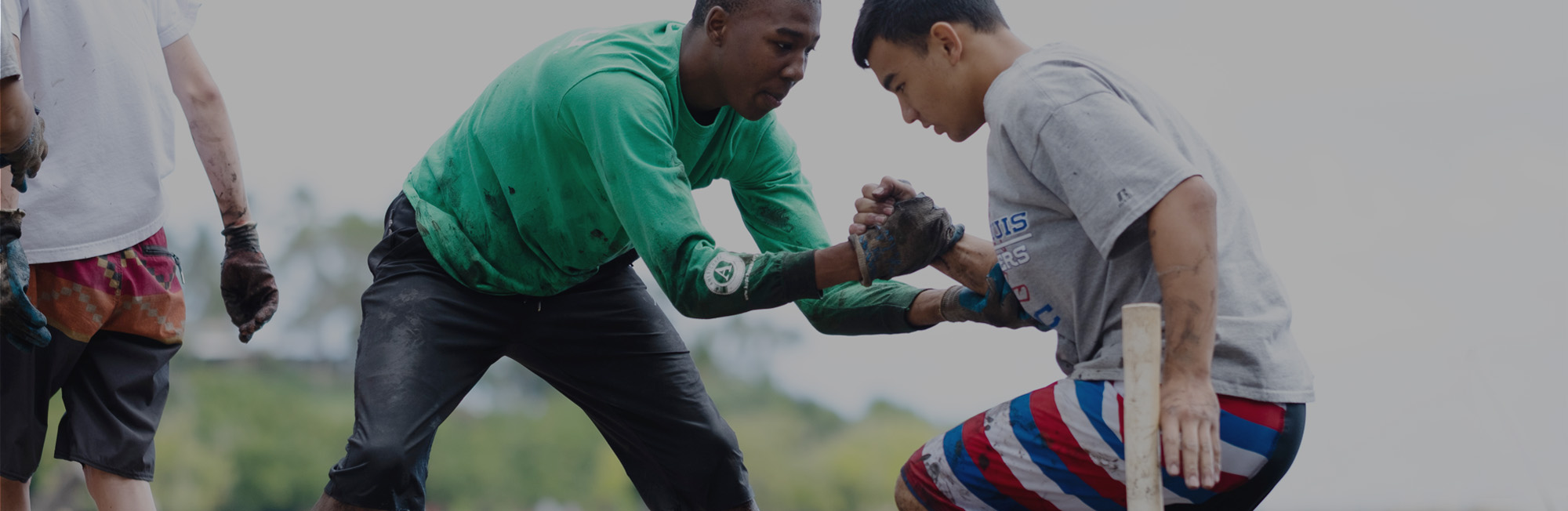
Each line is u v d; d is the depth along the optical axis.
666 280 2.86
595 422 3.66
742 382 48.31
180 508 35.38
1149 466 2.13
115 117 3.11
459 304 3.26
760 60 3.00
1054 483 2.58
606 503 40.94
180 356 38.81
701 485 3.55
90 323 3.09
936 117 2.68
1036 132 2.41
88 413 3.12
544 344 3.45
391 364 3.12
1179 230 2.27
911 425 49.38
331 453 38.78
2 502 3.07
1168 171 2.29
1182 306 2.26
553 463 40.94
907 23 2.62
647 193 2.87
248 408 37.91
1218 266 2.44
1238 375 2.41
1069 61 2.44
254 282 3.46
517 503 40.72
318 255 44.97
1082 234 2.50
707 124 3.24
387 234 3.38
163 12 3.36
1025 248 2.55
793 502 45.78
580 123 3.01
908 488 2.78
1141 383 2.15
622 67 3.02
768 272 2.79
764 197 3.49
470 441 40.88
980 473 2.66
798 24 2.99
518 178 3.20
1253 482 2.52
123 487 3.15
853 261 2.77
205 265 40.53
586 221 3.24
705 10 3.05
